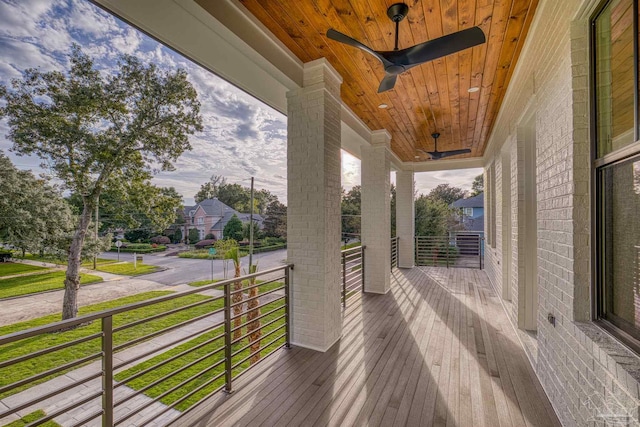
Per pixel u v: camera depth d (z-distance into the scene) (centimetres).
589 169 147
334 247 296
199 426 170
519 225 305
